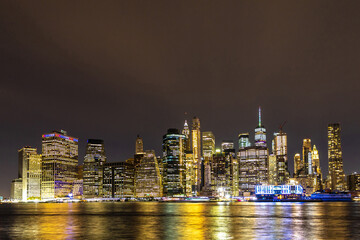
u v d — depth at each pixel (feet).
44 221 546.26
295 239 317.63
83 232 379.14
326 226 427.74
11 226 459.73
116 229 408.05
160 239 322.14
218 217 607.37
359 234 349.61
